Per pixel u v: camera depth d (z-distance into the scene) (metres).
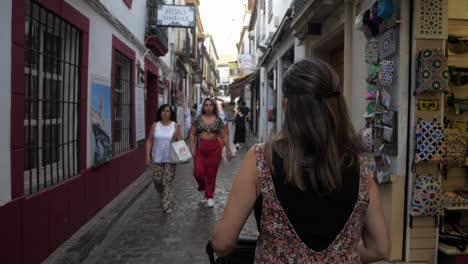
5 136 3.69
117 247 5.27
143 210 7.25
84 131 5.95
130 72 9.55
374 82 5.04
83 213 5.82
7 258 3.63
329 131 1.54
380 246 1.62
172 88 18.52
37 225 4.26
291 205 1.51
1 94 3.62
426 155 4.28
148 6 11.52
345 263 1.51
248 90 33.03
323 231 1.50
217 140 7.45
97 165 6.41
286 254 1.51
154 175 7.07
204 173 7.44
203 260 4.81
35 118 4.68
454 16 4.60
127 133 9.39
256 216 1.61
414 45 4.37
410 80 4.43
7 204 3.65
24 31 4.03
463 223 4.76
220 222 1.61
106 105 7.04
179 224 6.32
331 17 7.40
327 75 1.60
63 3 5.08
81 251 4.75
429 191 4.30
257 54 24.33
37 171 4.51
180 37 20.91
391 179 4.46
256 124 25.12
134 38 9.49
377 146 4.92
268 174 1.54
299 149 1.53
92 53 6.32
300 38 9.50
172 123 7.07
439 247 4.39
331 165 1.51
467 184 4.75
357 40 6.07
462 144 4.59
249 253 1.98
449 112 4.77
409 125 4.44
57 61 5.20
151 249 5.18
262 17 20.61
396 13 4.48
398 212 4.49
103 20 6.95
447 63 4.35
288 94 1.63
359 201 1.55
